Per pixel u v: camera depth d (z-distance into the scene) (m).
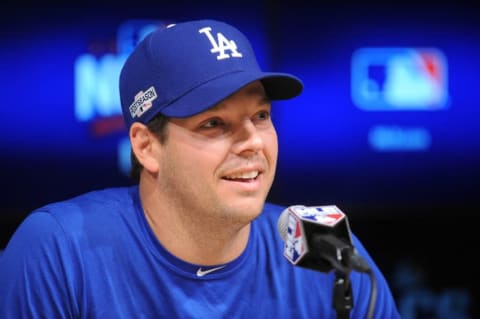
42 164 10.81
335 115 11.46
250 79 4.78
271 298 5.58
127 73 5.33
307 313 5.62
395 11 11.34
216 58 4.98
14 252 5.37
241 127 4.85
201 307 5.35
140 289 5.32
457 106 11.52
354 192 11.63
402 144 11.58
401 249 11.91
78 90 10.73
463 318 12.02
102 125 10.85
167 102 4.96
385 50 11.38
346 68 11.39
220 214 4.92
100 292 5.27
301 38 11.30
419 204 11.72
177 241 5.25
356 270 4.11
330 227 4.39
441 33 11.38
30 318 5.14
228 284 5.42
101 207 5.57
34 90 10.64
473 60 11.45
